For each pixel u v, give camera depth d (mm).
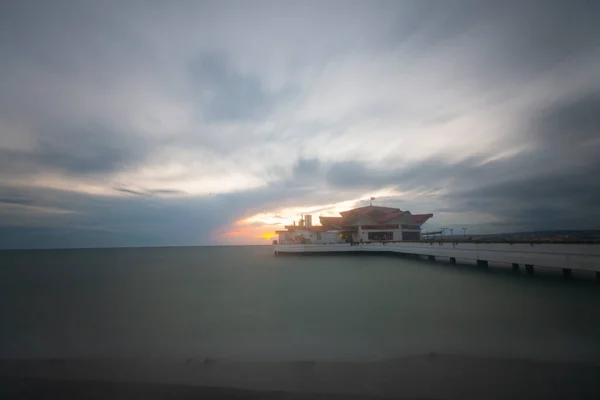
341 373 10633
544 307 18297
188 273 44438
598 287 22984
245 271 45312
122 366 11703
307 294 25188
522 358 11297
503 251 31453
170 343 14172
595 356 11289
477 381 9680
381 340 13805
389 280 32031
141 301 23656
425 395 8945
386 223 69188
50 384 10250
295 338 14469
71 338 15086
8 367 11703
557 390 8945
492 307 18859
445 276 33594
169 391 9633
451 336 13977
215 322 17422
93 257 106250
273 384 9961
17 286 32750
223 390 9617
